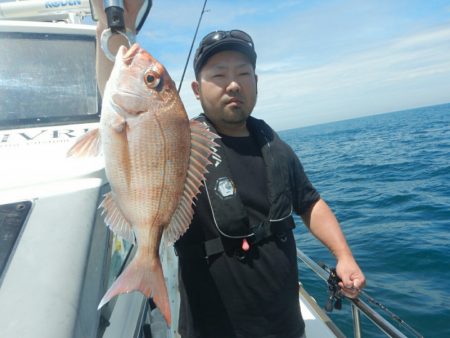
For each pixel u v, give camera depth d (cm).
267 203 210
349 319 468
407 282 567
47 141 205
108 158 149
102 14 175
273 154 220
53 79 262
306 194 244
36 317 113
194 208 199
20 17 334
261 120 239
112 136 149
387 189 1364
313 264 274
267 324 200
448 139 2966
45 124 238
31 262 122
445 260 624
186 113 161
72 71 269
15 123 235
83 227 135
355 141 4359
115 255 188
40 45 270
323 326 281
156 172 154
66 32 279
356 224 948
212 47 201
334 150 3597
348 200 1263
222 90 204
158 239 156
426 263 624
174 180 158
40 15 338
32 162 162
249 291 197
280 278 203
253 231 200
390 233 812
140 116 151
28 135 216
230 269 197
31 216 132
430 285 548
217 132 216
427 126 5003
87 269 130
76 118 248
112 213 151
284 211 210
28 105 246
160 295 148
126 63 152
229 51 204
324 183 1748
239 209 197
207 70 207
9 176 146
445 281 555
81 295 123
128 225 155
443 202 1038
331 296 234
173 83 158
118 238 199
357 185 1556
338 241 235
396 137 4053
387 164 2066
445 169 1620
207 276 199
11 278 119
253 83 213
